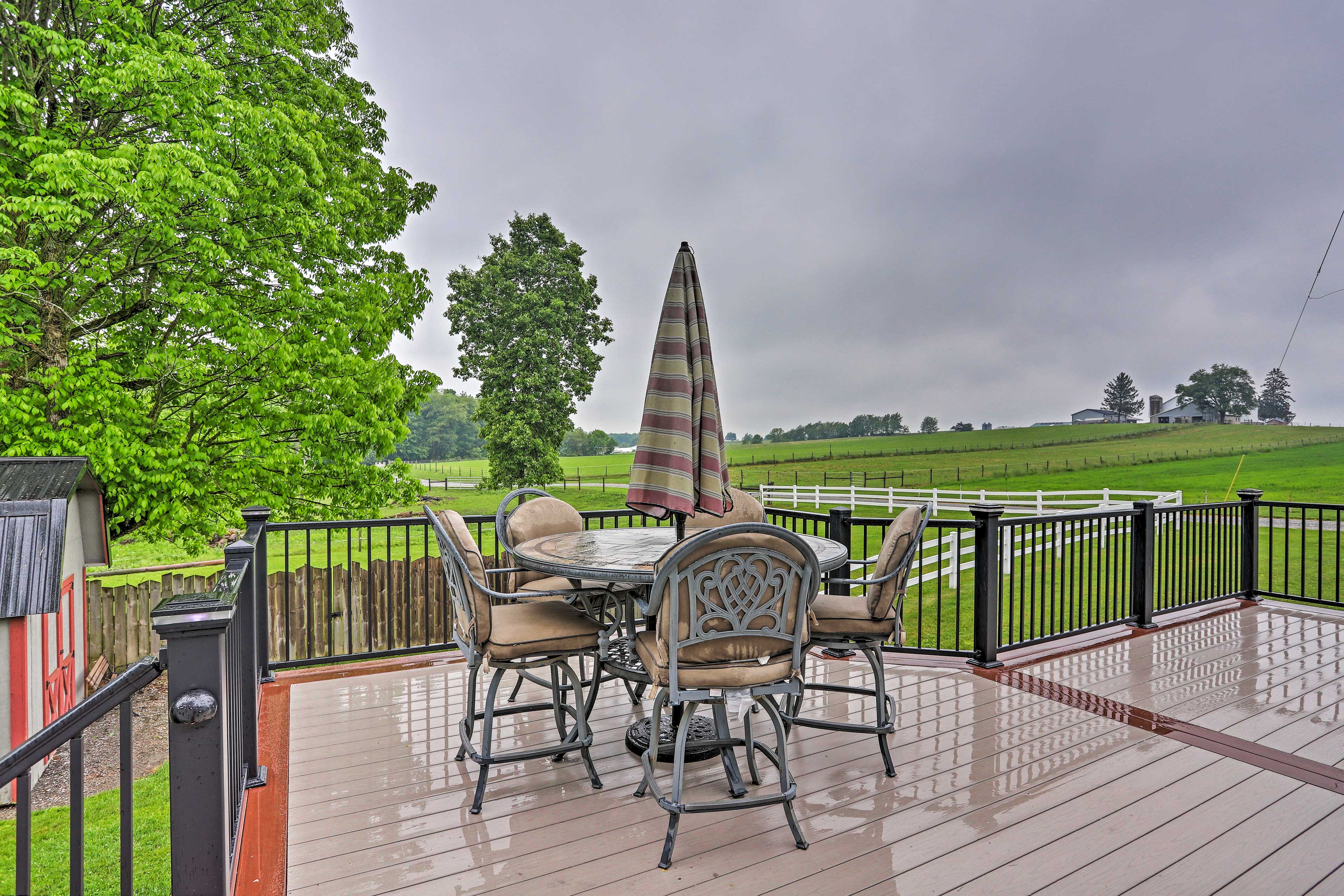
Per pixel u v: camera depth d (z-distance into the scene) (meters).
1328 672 3.95
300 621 9.05
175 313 8.42
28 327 7.54
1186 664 4.12
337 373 9.01
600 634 2.54
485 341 27.84
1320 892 1.85
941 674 3.92
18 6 7.14
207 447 8.41
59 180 6.15
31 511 4.86
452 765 2.71
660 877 1.92
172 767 1.21
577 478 40.97
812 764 2.71
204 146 7.29
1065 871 1.94
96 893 2.73
